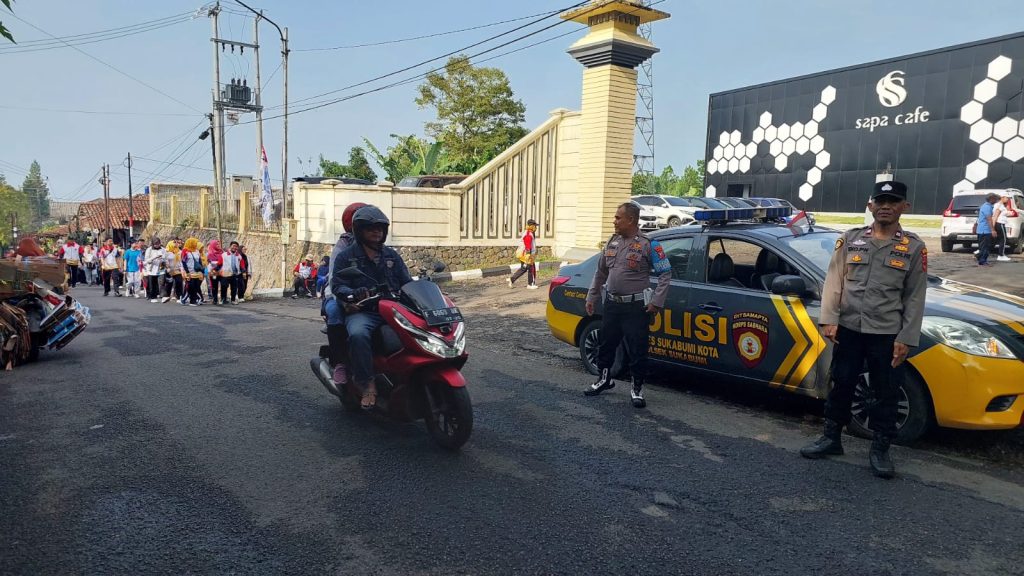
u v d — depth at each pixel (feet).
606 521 12.69
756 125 119.03
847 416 15.80
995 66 87.56
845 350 15.48
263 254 79.41
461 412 15.76
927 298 17.53
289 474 15.02
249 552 11.50
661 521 12.71
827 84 107.14
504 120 123.85
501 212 63.93
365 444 17.03
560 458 15.99
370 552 11.50
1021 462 15.81
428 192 60.34
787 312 18.65
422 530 12.31
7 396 22.00
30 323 27.96
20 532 12.21
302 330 36.32
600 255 23.15
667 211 84.53
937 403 15.88
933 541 11.96
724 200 84.38
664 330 21.59
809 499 13.73
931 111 94.38
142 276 71.77
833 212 107.34
